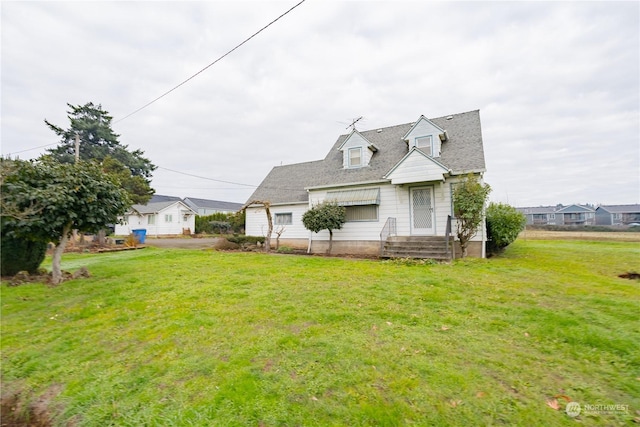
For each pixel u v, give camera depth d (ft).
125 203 33.22
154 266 36.19
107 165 81.87
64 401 11.16
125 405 10.38
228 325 16.42
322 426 8.57
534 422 8.55
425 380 10.59
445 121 53.26
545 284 23.98
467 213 37.78
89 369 13.01
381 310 18.21
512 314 17.12
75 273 31.22
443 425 8.45
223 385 10.80
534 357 12.23
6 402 11.84
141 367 12.76
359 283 25.25
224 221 130.82
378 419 8.75
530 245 56.70
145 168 123.75
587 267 32.58
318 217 47.91
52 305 22.04
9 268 31.42
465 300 19.97
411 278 26.84
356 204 48.96
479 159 42.52
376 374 11.03
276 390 10.33
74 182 28.02
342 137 64.44
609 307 17.78
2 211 25.39
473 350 12.87
